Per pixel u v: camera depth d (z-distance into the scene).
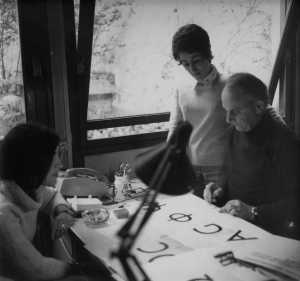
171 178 0.72
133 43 1.89
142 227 0.59
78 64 1.81
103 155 1.99
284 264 1.04
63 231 1.38
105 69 1.90
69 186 1.63
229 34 2.08
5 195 1.19
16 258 1.12
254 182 1.61
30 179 1.20
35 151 1.17
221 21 2.04
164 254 1.14
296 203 1.48
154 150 0.78
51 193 1.51
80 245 1.28
